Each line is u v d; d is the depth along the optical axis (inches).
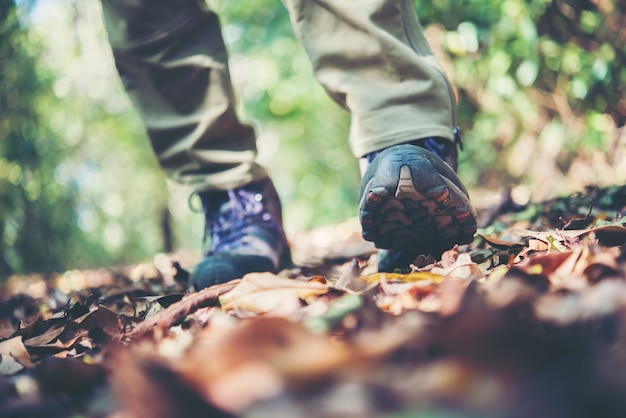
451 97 71.1
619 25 158.6
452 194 62.2
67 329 55.6
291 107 447.2
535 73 175.9
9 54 247.4
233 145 80.4
